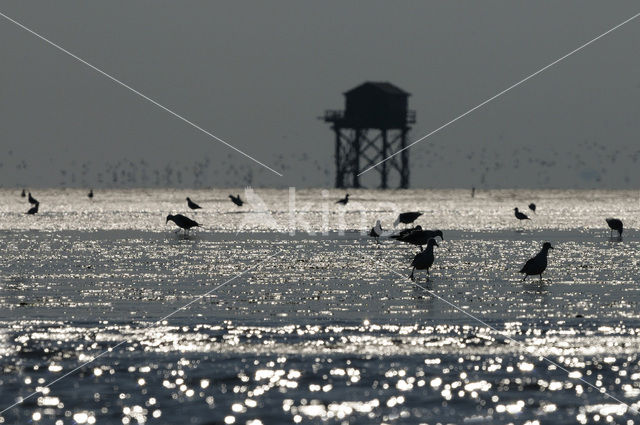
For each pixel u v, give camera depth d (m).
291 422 18.86
